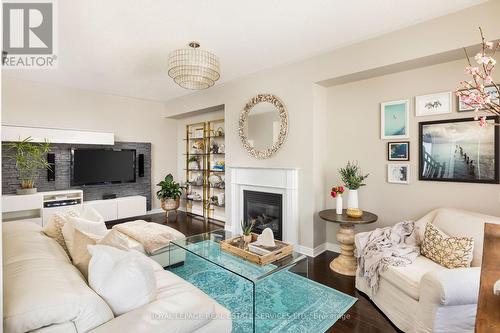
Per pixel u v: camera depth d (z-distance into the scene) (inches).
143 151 226.1
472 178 99.4
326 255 135.3
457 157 102.6
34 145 171.2
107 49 121.9
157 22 98.1
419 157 111.6
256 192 158.7
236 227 170.1
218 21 97.7
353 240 114.3
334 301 91.5
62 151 185.3
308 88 133.0
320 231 139.3
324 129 140.1
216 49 122.3
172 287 62.9
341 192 119.6
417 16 95.5
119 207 199.2
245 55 129.6
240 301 91.1
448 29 93.9
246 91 163.2
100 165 197.9
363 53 114.3
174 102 225.0
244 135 162.4
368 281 90.4
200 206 227.9
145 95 211.2
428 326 66.3
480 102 44.4
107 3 85.8
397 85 117.3
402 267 80.3
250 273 80.4
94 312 43.8
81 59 133.9
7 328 37.3
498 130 94.3
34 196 163.6
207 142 215.5
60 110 183.3
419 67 110.7
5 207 154.0
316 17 95.7
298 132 137.3
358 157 130.3
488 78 44.4
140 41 113.7
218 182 203.8
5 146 161.5
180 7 88.6
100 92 200.7
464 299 64.4
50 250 65.7
